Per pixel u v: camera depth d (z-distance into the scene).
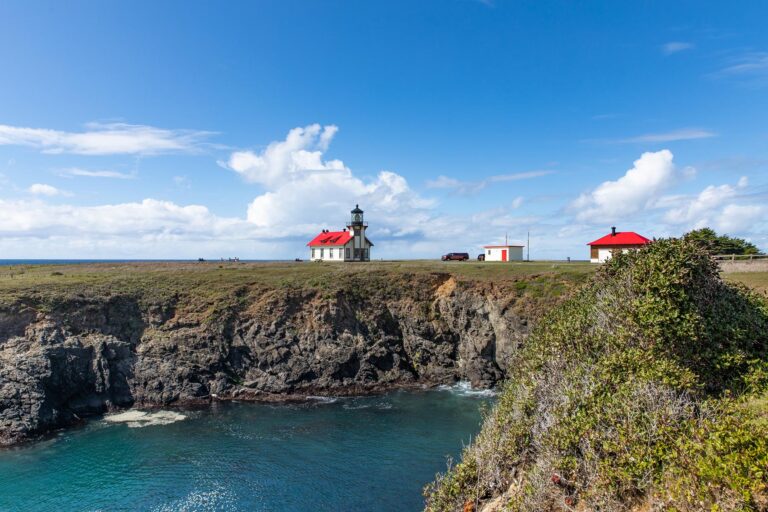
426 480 26.36
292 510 23.50
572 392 13.93
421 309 53.31
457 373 49.84
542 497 11.66
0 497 24.88
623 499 10.54
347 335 49.62
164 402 41.38
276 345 47.19
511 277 52.94
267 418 37.47
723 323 15.80
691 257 16.80
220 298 50.75
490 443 16.14
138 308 48.25
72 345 40.62
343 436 33.16
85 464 28.80
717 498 8.92
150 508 23.75
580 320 18.77
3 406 34.03
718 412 12.11
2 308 40.81
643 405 12.23
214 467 28.22
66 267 73.38
